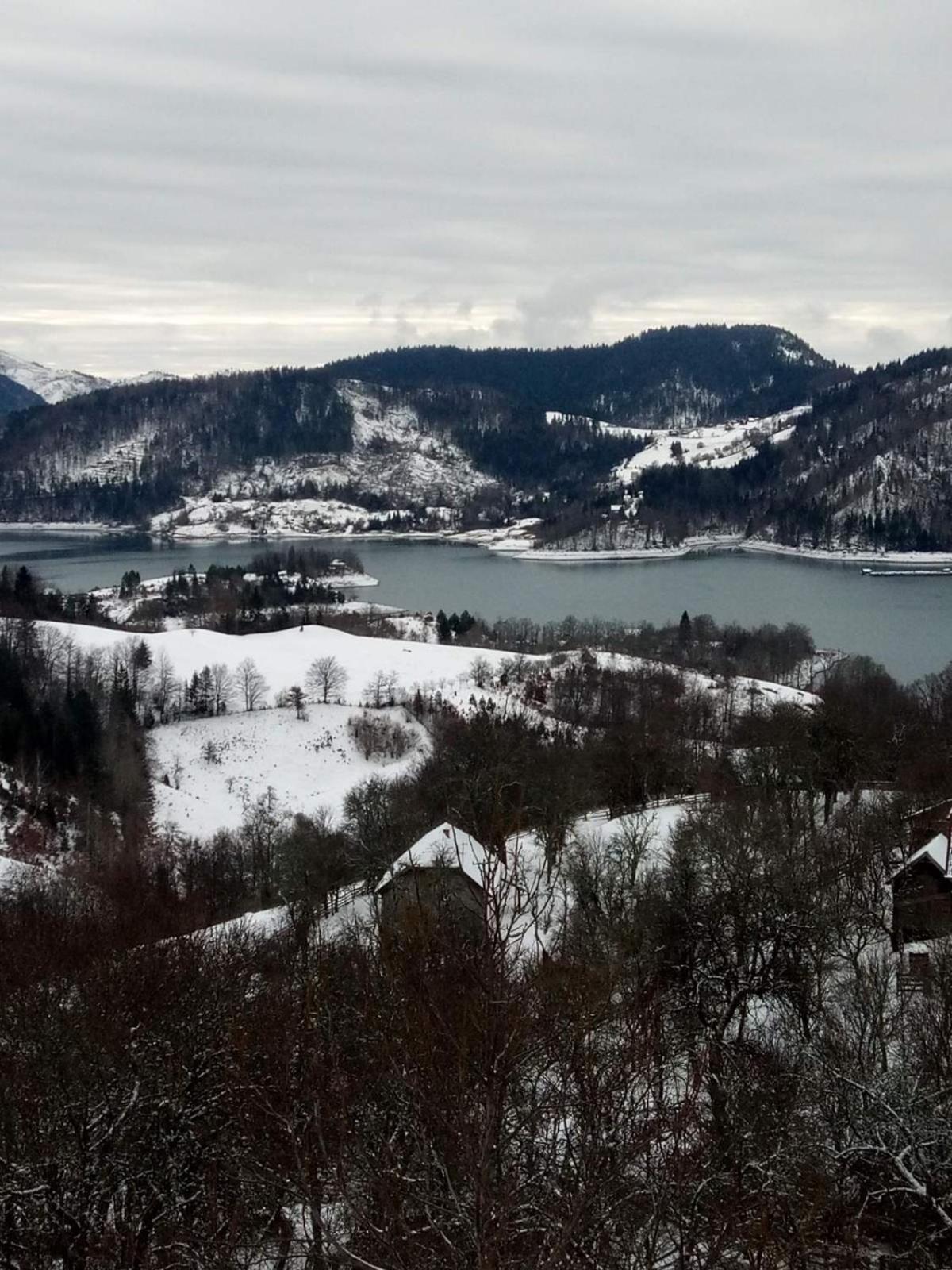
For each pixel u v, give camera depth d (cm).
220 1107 2570
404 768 10894
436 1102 1407
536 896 1683
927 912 4322
